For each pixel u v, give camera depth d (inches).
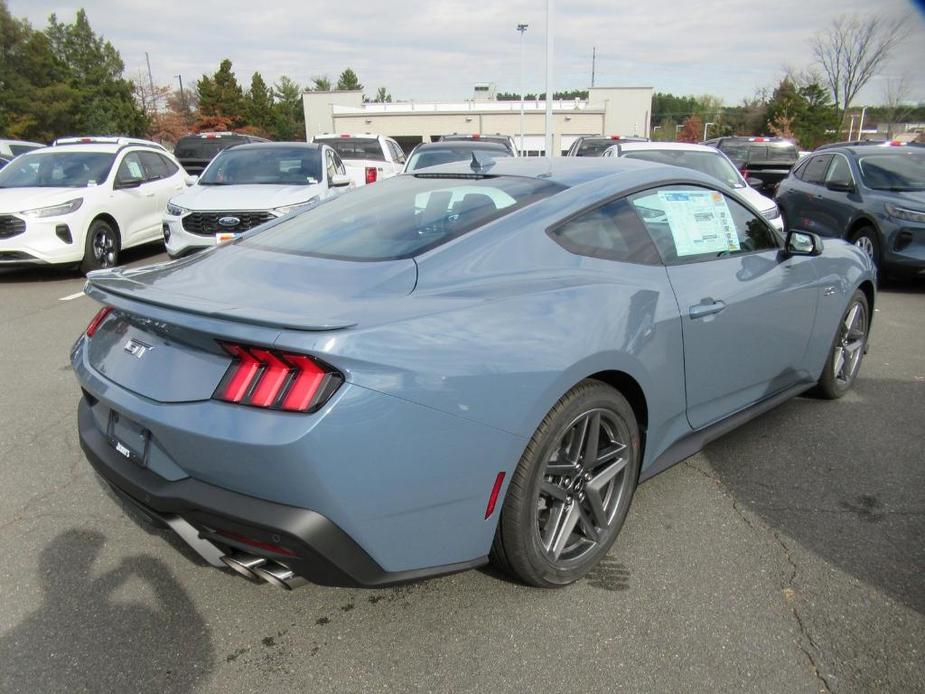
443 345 83.9
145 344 91.8
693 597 101.5
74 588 104.7
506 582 105.6
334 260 101.9
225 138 754.2
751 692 83.7
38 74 2005.4
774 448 150.6
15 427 164.4
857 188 340.2
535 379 89.6
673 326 112.5
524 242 103.6
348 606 100.6
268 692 84.9
